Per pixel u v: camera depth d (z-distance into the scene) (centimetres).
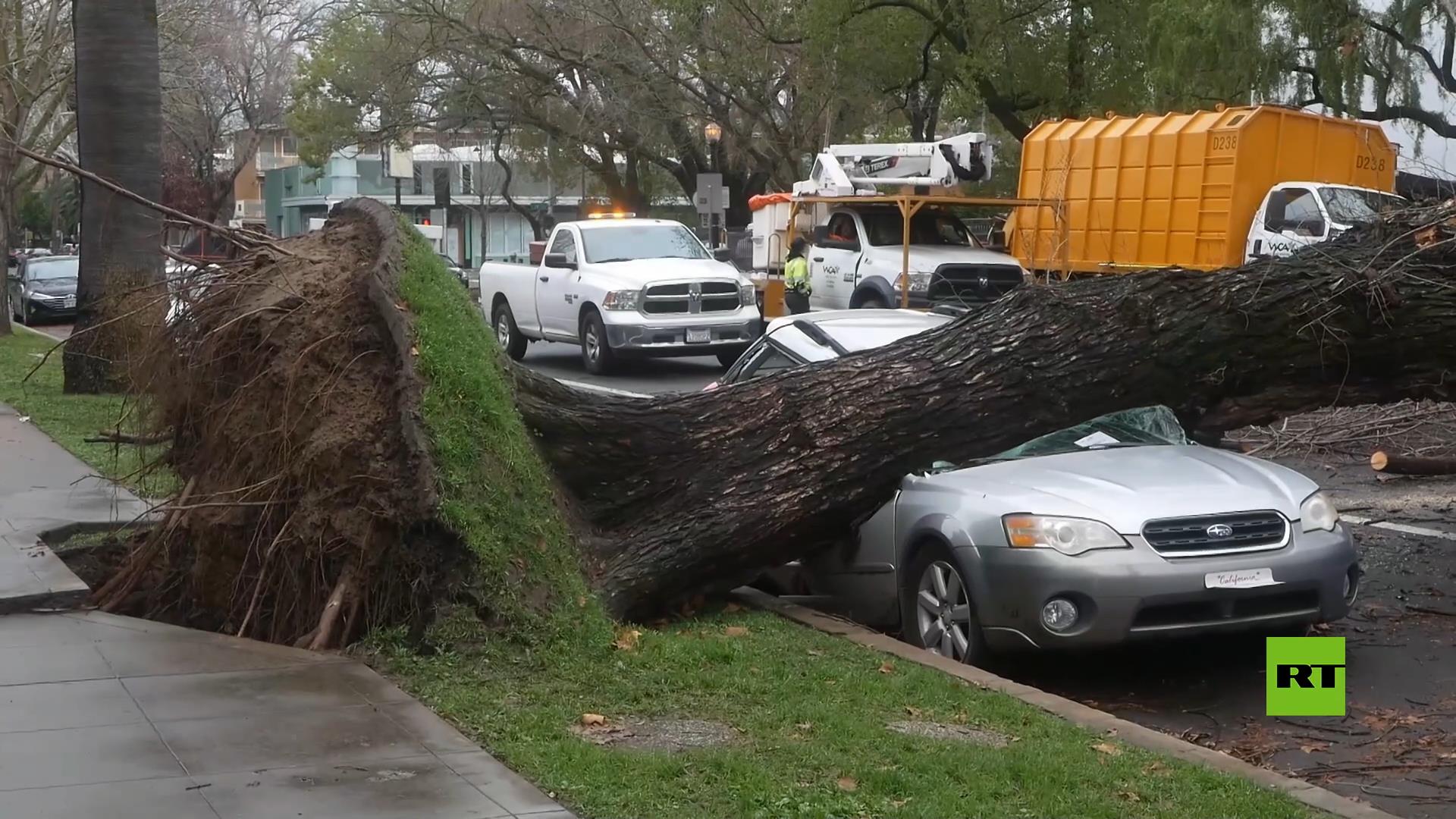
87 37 1650
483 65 3847
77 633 695
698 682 631
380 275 748
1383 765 585
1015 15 2981
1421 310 801
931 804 486
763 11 3441
